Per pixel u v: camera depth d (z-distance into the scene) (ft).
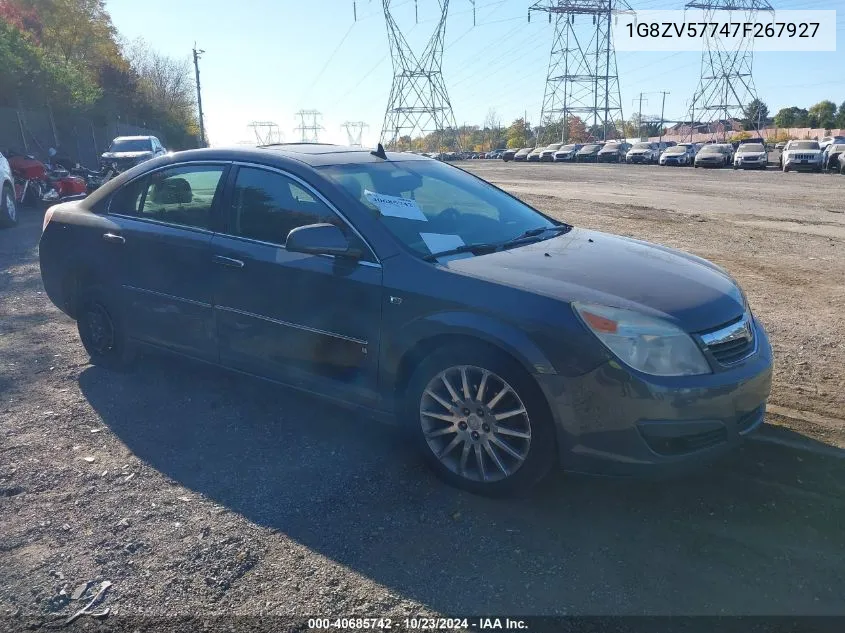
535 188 75.05
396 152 16.62
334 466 12.60
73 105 99.76
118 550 10.11
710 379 10.56
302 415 14.70
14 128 83.41
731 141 228.84
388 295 12.00
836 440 13.20
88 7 136.56
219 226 14.48
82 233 16.79
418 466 12.64
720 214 48.78
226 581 9.48
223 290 14.21
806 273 28.09
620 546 10.29
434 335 11.53
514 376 10.84
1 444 13.26
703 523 10.85
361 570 9.73
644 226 41.24
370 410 12.74
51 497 11.48
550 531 10.67
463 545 10.30
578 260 12.55
